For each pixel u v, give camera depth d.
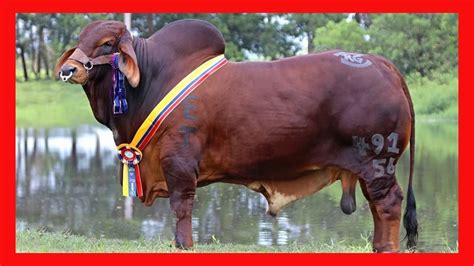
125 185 7.22
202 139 6.96
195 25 7.20
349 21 33.06
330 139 7.00
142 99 7.07
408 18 32.03
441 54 32.50
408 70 32.91
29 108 33.59
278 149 6.98
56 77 7.21
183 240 7.02
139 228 11.51
